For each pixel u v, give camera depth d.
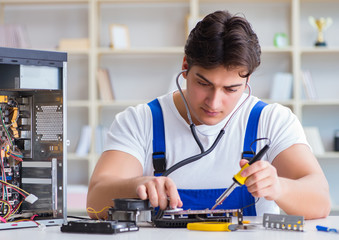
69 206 3.78
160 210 1.16
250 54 1.21
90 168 3.96
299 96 3.95
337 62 4.21
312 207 1.30
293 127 1.53
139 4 4.26
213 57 1.19
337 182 4.18
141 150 1.53
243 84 1.27
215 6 4.22
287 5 4.19
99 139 3.98
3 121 1.28
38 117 1.28
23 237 1.01
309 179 1.36
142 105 1.61
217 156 1.53
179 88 1.40
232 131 1.54
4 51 1.19
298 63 3.98
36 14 4.31
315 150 3.96
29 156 1.29
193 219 1.14
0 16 4.26
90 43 4.05
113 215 1.12
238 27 1.23
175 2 4.21
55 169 1.25
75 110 4.31
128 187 1.24
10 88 1.21
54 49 4.12
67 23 4.30
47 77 1.24
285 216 1.09
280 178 1.29
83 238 0.99
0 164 1.28
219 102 1.27
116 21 4.27
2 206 1.26
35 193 1.27
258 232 1.05
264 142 1.53
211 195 1.49
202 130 1.52
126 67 4.28
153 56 4.27
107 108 4.30
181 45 4.23
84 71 4.30
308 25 4.21
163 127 1.55
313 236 0.99
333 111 4.22
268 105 1.59
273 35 4.20
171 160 1.54
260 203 1.50
